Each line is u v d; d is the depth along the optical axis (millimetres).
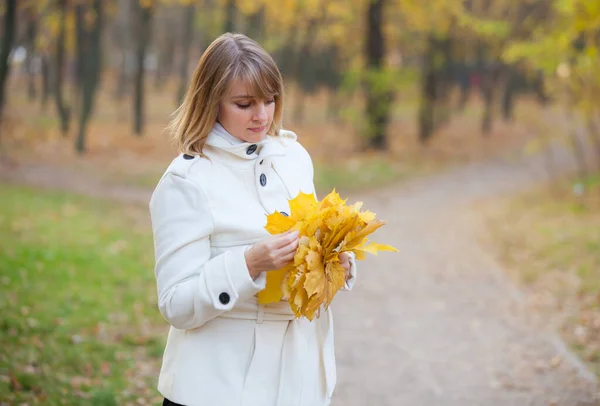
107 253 8570
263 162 2332
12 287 6383
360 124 21391
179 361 2238
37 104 31031
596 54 12367
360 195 15453
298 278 2082
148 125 27031
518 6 22984
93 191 14469
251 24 22094
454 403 4734
